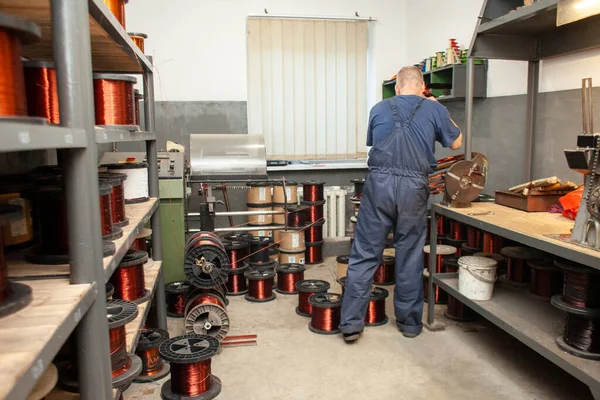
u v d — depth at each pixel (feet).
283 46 17.53
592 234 6.52
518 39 11.03
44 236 5.04
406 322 10.46
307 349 9.91
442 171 11.05
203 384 7.91
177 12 16.72
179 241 12.56
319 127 18.21
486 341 10.18
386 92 18.35
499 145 13.12
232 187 17.08
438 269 12.05
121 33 6.33
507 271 10.64
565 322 7.51
